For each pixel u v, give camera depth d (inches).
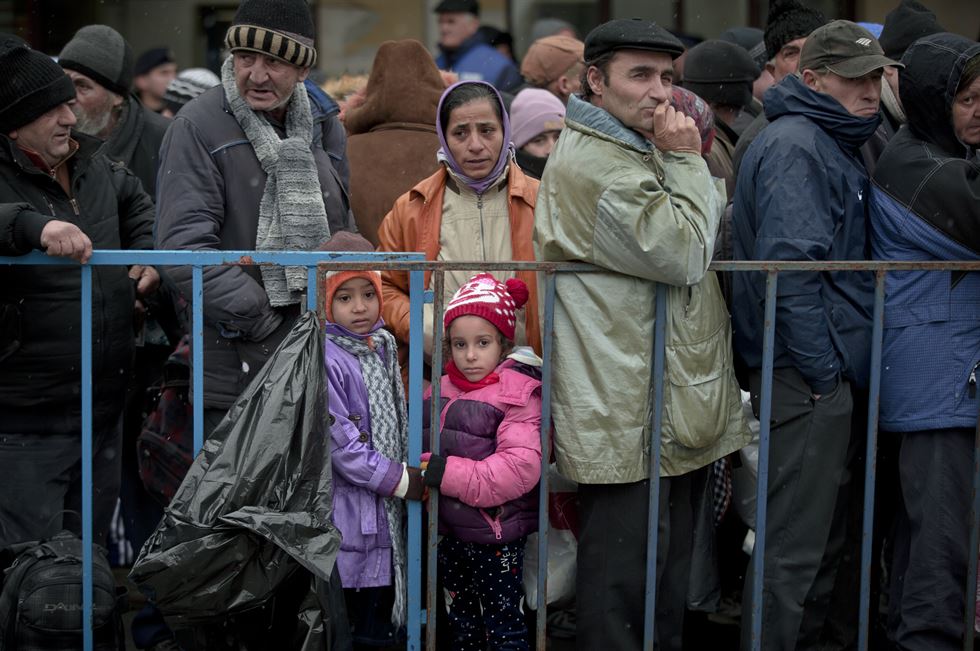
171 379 166.9
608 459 138.6
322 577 124.3
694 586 156.7
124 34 461.4
